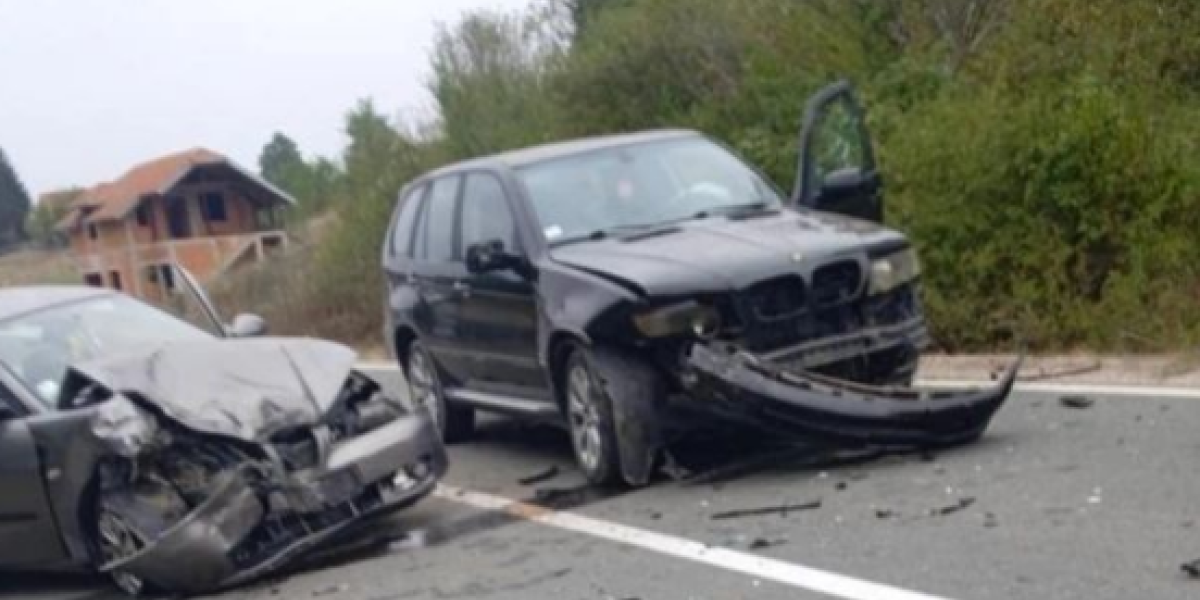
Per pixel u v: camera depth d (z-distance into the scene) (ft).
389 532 27.68
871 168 33.60
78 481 25.58
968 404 26.53
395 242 37.58
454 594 22.84
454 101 75.36
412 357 37.06
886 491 24.61
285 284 86.99
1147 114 40.34
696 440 30.48
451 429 35.91
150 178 170.09
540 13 77.00
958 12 51.60
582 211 30.83
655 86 62.18
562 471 30.94
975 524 21.86
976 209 39.27
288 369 26.89
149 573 24.80
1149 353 34.71
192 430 24.82
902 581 19.77
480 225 32.76
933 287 39.55
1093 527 20.86
